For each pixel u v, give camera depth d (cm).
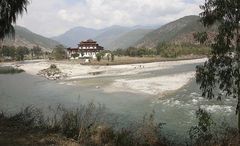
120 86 4709
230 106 2608
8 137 1038
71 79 6538
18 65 12619
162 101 3133
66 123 1248
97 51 17162
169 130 1894
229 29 1194
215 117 2231
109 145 1101
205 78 1315
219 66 1273
